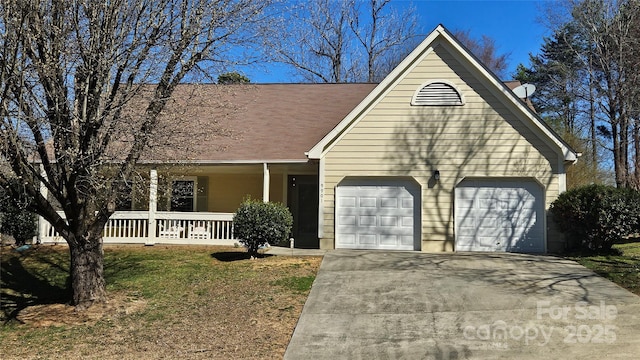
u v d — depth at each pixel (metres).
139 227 15.31
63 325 8.48
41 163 8.90
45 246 14.85
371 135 14.34
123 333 8.00
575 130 29.09
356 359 6.57
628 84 20.34
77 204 8.91
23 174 8.17
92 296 9.34
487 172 13.95
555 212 13.32
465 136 14.08
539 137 13.87
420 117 14.23
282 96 19.17
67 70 8.27
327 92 19.41
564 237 13.64
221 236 15.51
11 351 7.48
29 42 7.78
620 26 21.00
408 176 14.18
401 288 9.77
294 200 17.64
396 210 14.32
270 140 16.20
